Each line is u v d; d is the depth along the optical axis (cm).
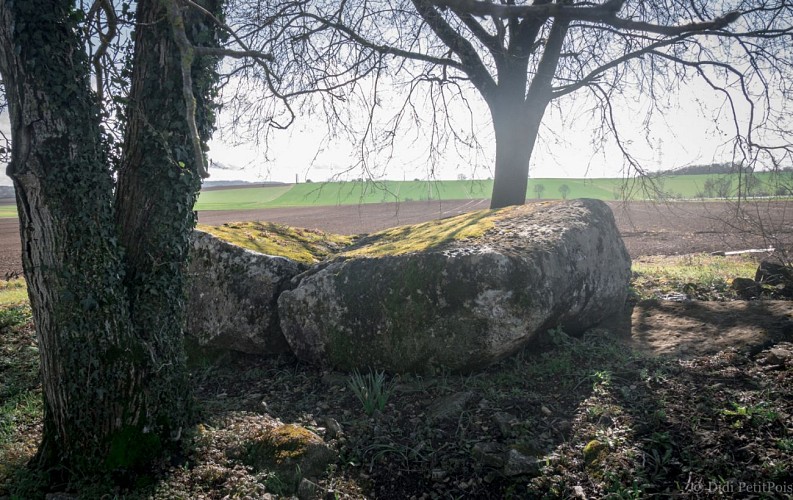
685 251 1453
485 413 467
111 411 421
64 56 389
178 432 450
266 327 641
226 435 460
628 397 455
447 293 521
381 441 456
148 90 422
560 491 372
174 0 328
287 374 611
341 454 446
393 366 551
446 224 694
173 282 455
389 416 492
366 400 506
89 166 403
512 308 507
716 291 760
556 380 507
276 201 7025
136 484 408
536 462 394
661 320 621
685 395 447
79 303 404
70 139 393
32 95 380
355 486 411
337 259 625
